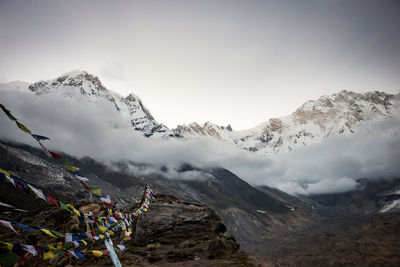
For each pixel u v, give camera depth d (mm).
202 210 36031
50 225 26641
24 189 5355
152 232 30484
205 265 18625
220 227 33906
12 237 18172
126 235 14664
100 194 7211
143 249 24938
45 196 5934
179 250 24188
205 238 28625
